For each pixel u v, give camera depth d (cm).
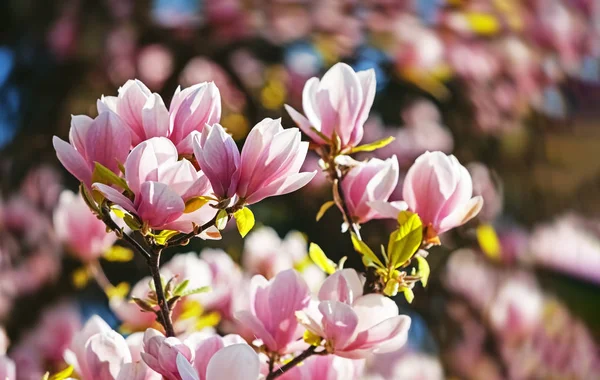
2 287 419
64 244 218
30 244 448
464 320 456
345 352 173
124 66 477
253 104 484
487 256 460
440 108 532
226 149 167
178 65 483
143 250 172
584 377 405
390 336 172
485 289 455
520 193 532
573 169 540
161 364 166
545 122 546
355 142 187
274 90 489
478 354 439
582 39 555
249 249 230
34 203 466
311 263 228
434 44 476
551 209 532
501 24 521
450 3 517
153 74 482
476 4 517
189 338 179
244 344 162
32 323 403
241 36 468
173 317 209
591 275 250
